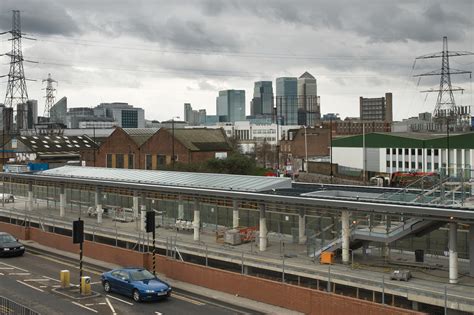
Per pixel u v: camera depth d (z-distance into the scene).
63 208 49.88
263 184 33.72
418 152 82.69
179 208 42.81
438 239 31.47
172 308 26.30
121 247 39.75
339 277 26.41
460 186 25.50
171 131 91.50
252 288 27.91
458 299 22.34
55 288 29.88
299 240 35.16
